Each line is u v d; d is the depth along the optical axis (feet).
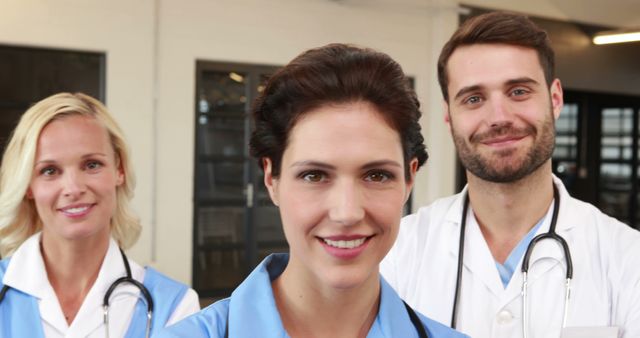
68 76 14.79
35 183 4.68
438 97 18.33
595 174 21.42
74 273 4.86
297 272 2.54
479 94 4.12
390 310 2.73
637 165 21.89
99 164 4.82
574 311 4.13
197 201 16.06
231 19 15.98
